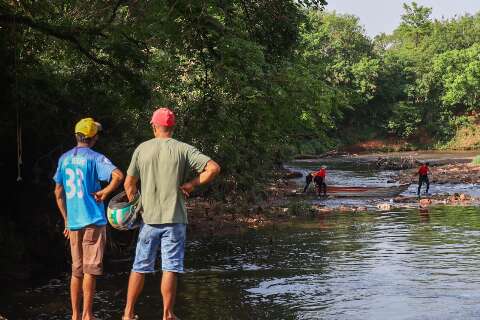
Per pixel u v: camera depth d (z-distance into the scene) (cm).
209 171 920
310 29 2891
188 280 1670
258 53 2312
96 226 983
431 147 11488
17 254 1841
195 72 2619
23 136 2022
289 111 2638
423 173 4178
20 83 1961
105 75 2209
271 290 1531
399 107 11619
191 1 2111
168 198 923
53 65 2275
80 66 2316
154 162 927
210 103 2592
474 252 1986
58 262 1942
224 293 1509
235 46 2269
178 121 2677
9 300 1456
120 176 979
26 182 2059
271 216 3130
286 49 2634
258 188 3759
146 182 930
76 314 1019
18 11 1977
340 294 1470
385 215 3133
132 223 960
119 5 2123
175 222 921
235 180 3472
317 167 7462
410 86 11888
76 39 2056
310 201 3931
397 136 11762
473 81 11119
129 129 2370
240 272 1767
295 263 1891
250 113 2617
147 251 934
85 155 990
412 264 1816
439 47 12962
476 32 13112
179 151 929
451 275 1647
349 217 3091
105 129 2259
